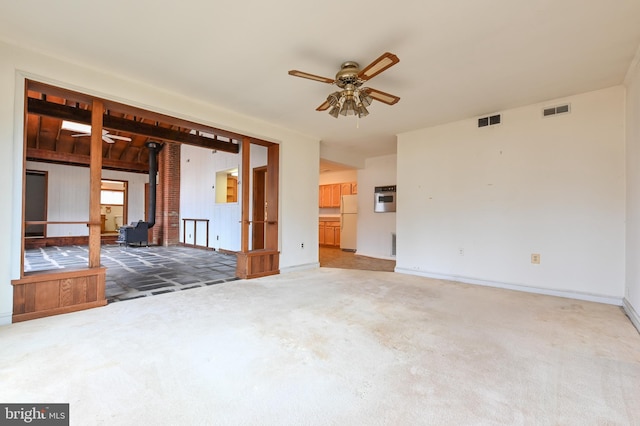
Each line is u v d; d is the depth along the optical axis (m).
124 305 3.11
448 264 4.57
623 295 3.23
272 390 1.62
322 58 2.76
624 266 3.24
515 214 3.98
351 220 8.23
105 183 11.59
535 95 3.57
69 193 9.40
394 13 2.13
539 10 2.08
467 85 3.30
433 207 4.76
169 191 9.24
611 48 2.56
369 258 6.92
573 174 3.57
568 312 3.00
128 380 1.70
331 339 2.30
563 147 3.64
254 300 3.34
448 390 1.64
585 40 2.44
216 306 3.11
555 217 3.69
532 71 2.98
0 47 2.49
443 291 3.83
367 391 1.62
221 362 1.92
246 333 2.40
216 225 7.83
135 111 3.46
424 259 4.84
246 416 1.41
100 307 3.04
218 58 2.78
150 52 2.69
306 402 1.52
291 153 5.07
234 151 6.94
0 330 2.40
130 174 10.60
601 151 3.40
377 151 6.68
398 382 1.71
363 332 2.44
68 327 2.48
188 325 2.56
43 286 2.74
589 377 1.78
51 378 1.71
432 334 2.41
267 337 2.32
